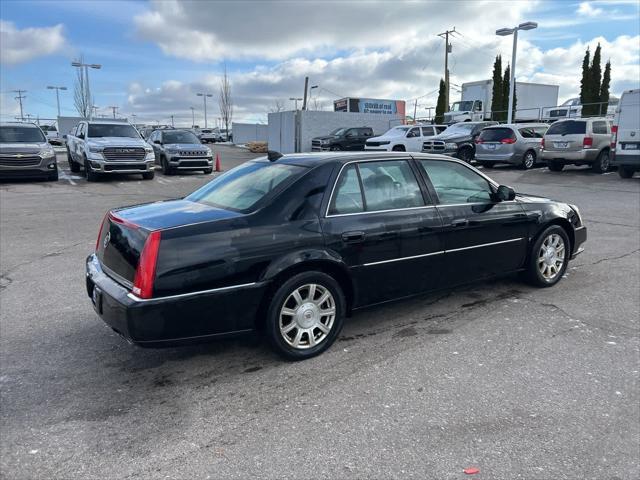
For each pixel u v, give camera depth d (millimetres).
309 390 3514
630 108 15328
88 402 3393
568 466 2686
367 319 4773
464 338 4320
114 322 3500
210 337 3602
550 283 5625
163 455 2830
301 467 2707
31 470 2705
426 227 4484
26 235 8672
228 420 3170
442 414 3186
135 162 17078
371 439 2941
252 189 4168
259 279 3668
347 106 41625
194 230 3535
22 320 4828
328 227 3969
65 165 23828
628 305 5059
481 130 21391
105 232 4023
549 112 32562
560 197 12844
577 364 3824
